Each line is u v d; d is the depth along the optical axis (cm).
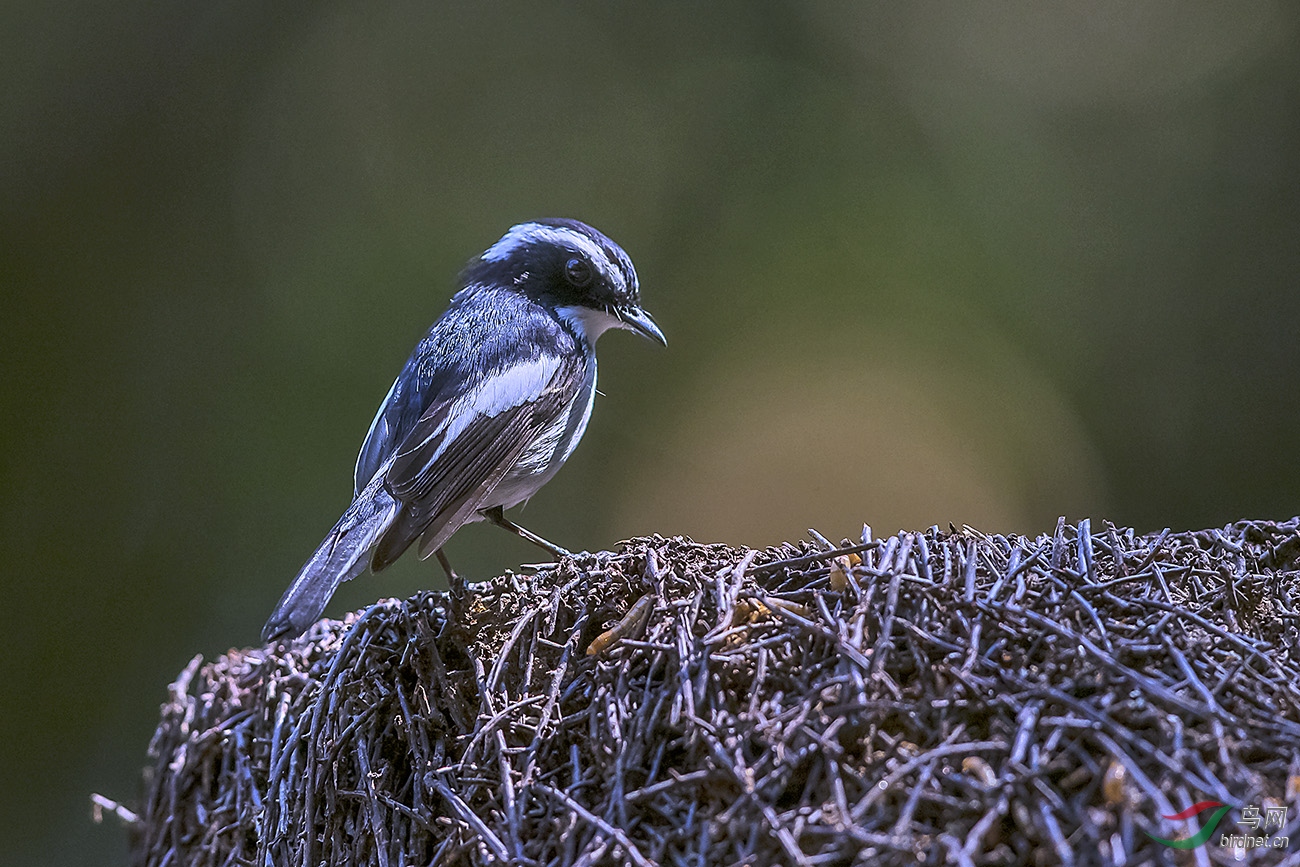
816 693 430
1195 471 1498
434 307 1608
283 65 1664
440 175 1678
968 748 395
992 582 489
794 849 383
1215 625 457
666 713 460
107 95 1561
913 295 1617
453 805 482
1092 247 1611
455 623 545
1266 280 1547
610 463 1582
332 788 545
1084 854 366
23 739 1342
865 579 480
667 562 546
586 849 438
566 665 517
